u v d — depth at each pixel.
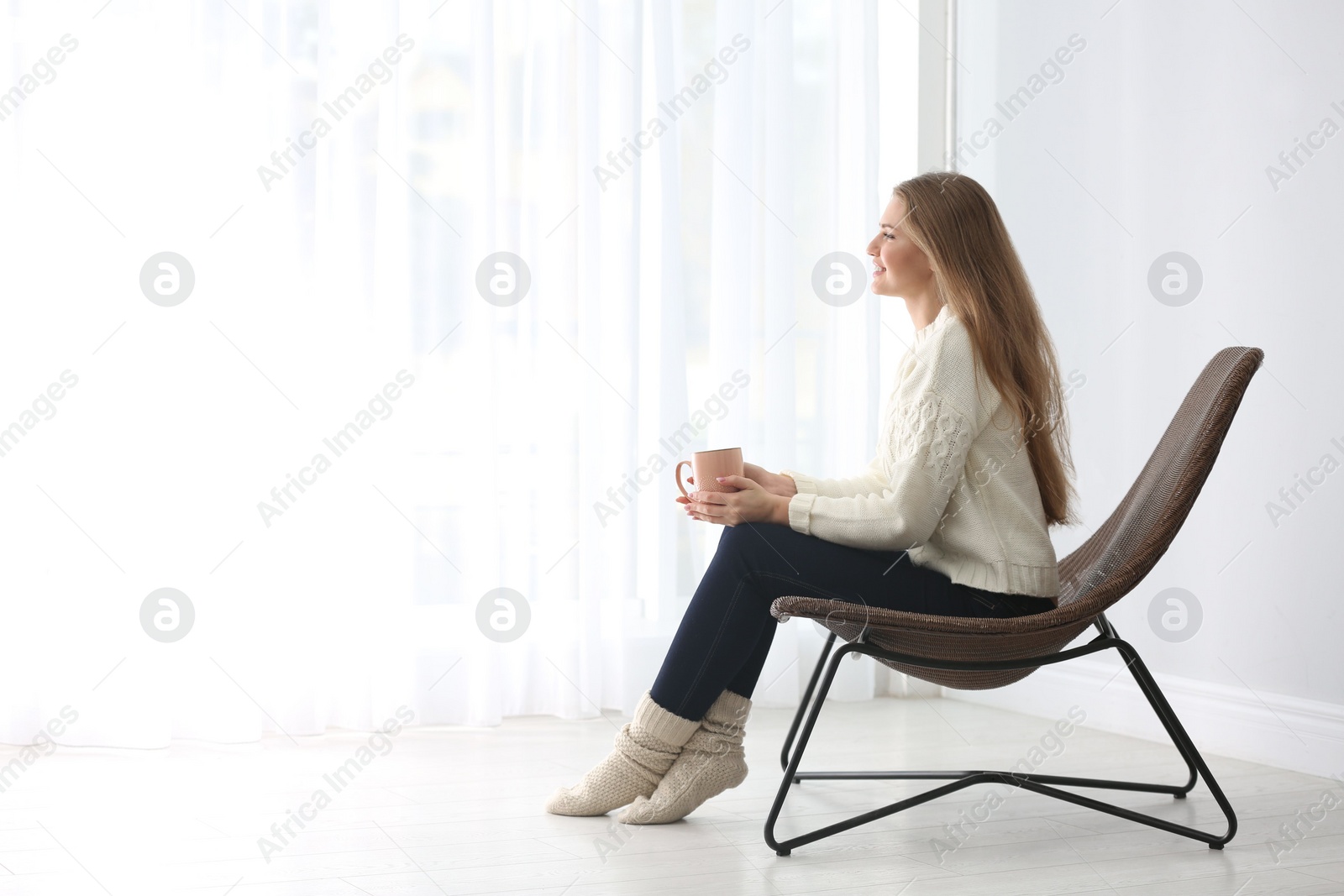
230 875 1.46
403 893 1.39
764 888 1.41
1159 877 1.47
